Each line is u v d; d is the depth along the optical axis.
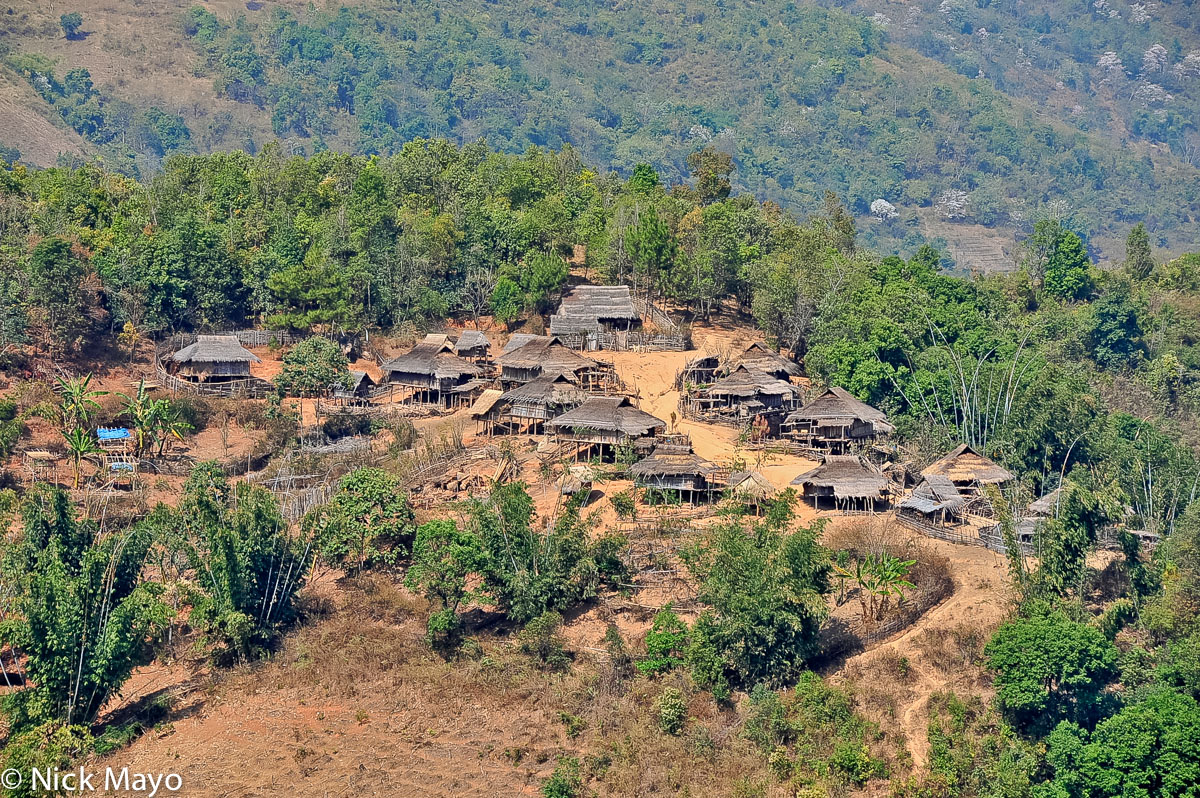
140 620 72.38
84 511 91.69
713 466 95.69
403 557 87.31
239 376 125.38
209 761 68.00
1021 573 81.88
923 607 82.25
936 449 115.44
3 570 75.94
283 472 102.38
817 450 109.75
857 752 68.31
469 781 67.12
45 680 67.94
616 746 69.38
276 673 76.06
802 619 75.06
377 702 73.94
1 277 123.56
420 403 124.12
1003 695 71.38
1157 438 121.38
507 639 79.75
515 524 81.81
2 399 110.88
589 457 104.44
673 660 75.19
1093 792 64.25
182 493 94.12
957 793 67.44
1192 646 74.69
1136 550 87.50
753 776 67.69
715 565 77.06
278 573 79.69
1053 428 115.12
